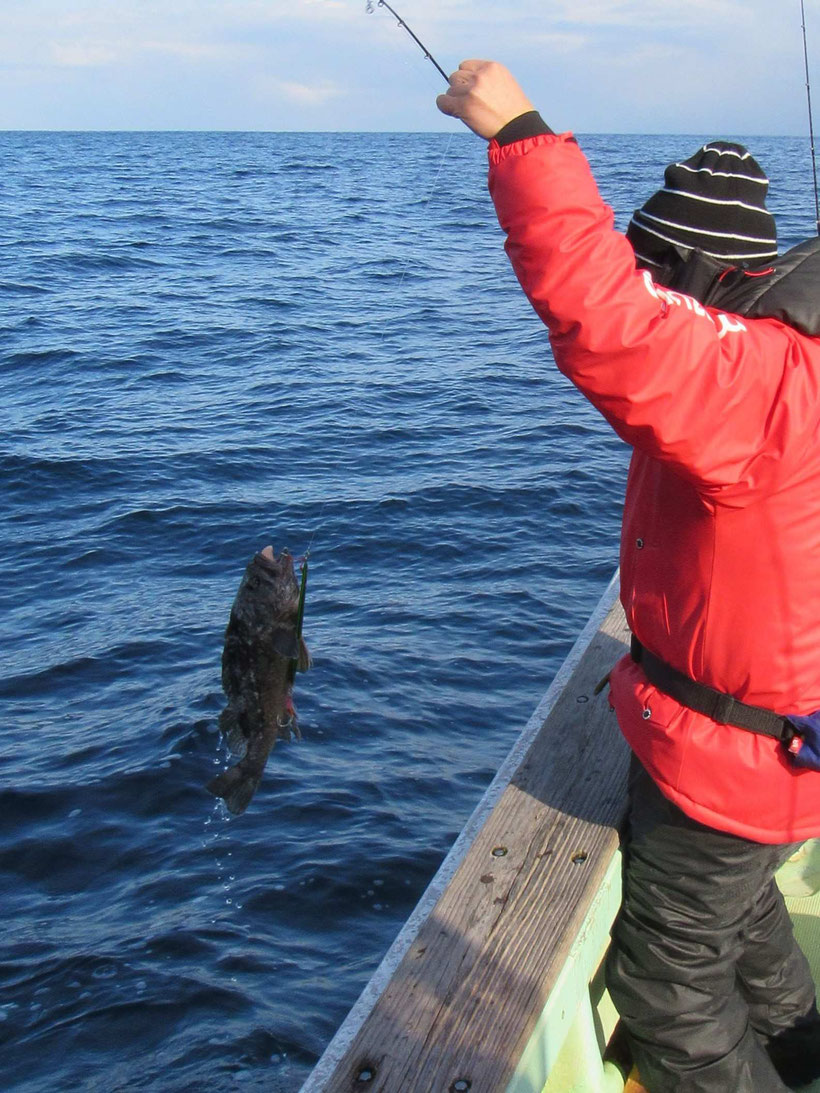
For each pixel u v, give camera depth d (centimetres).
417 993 207
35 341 2067
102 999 521
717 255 191
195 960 546
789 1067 260
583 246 161
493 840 247
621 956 232
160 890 597
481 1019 201
